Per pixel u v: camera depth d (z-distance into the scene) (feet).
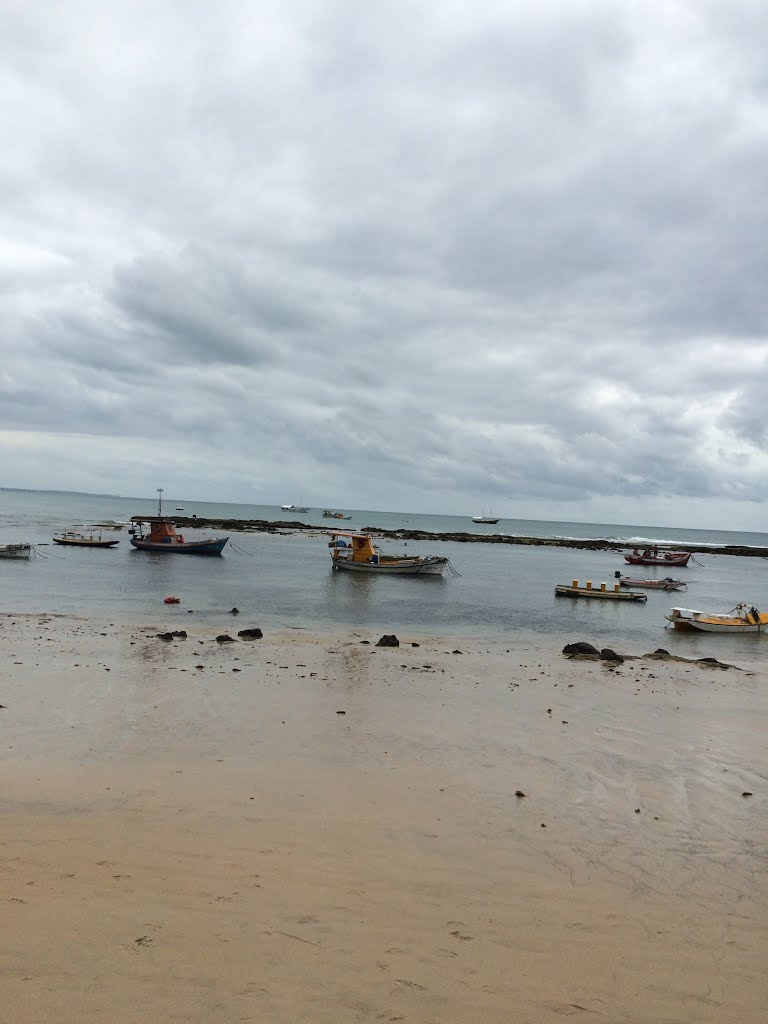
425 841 29.12
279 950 20.22
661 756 42.32
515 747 43.01
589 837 30.30
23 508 600.80
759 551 477.77
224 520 469.57
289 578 168.35
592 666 73.10
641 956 21.30
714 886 26.27
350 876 25.52
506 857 27.96
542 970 20.25
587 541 472.44
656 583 199.93
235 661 65.82
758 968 20.99
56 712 46.52
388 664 68.33
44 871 24.26
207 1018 16.92
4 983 17.60
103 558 202.69
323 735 43.98
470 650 80.74
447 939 21.59
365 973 19.43
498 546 416.46
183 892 23.40
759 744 45.85
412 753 41.16
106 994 17.52
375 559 197.36
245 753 39.96
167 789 33.73
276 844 27.99
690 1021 18.30
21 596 112.27
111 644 71.67
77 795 32.40
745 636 108.58
